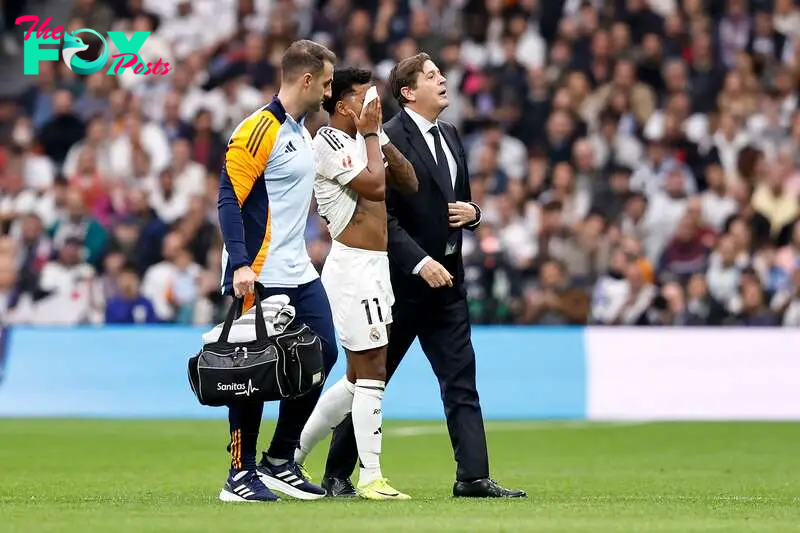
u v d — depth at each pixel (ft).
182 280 198.49
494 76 230.48
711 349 176.76
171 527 64.59
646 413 176.14
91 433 151.12
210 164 222.89
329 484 88.38
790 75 237.04
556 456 128.47
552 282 190.49
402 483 101.50
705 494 91.71
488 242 192.03
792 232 213.46
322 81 82.28
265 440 135.44
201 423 167.43
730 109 229.86
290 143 81.92
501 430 157.38
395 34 235.20
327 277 84.89
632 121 225.35
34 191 216.74
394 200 86.33
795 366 175.01
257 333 79.20
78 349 183.21
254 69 231.91
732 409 175.01
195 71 234.38
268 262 81.76
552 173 218.79
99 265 207.82
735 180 217.77
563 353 179.01
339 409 87.25
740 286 193.57
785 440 144.36
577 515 72.74
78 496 87.86
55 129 232.53
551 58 234.17
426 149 86.89
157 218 211.20
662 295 191.93
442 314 87.81
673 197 212.23
